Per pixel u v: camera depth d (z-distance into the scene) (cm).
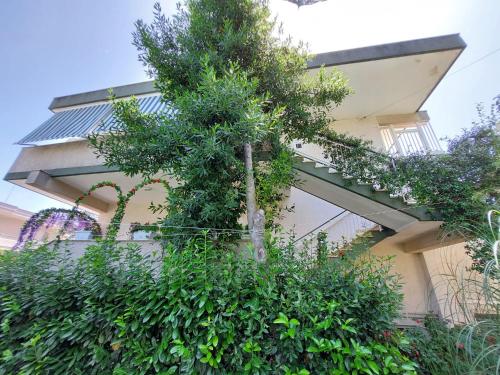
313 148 605
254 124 245
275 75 346
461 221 345
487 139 397
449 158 402
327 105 408
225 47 313
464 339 190
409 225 419
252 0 333
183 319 171
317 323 159
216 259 208
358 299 174
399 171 409
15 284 215
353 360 153
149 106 560
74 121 568
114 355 178
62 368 173
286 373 147
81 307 201
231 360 159
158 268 220
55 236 337
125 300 186
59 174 507
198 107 257
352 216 555
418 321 345
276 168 330
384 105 615
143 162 300
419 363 218
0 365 178
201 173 261
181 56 328
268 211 331
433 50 469
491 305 189
